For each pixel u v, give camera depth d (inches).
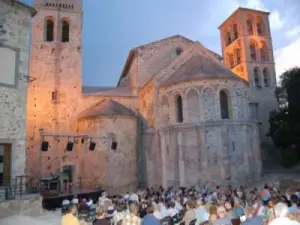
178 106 1226.0
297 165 1596.9
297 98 1552.7
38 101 1469.0
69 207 345.1
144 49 1644.9
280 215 300.0
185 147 1141.1
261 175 1182.3
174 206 565.3
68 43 1584.6
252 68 2043.6
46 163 1390.3
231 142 1112.8
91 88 1764.3
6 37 786.8
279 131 1537.9
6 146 759.1
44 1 1605.6
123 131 1362.0
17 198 677.9
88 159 1316.4
